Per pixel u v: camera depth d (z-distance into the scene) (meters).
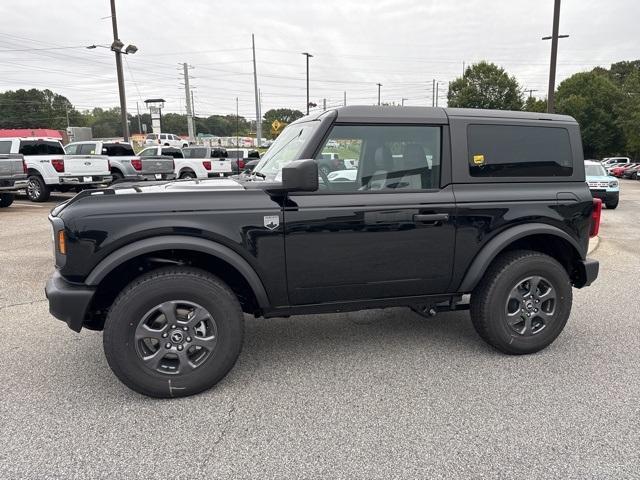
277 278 3.28
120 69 20.84
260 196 3.21
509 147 3.68
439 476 2.42
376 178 3.43
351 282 3.43
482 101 43.41
